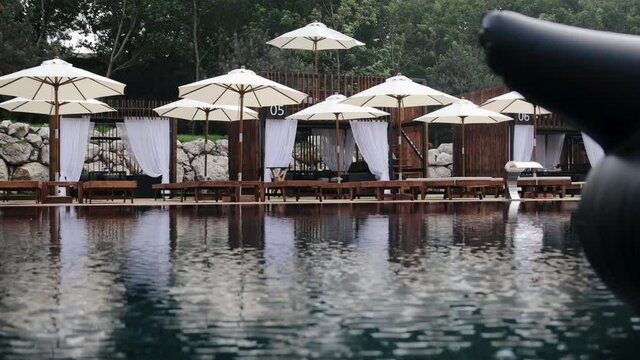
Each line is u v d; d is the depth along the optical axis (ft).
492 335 9.10
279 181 62.85
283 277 14.84
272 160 74.02
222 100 65.16
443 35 155.22
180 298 12.14
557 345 8.51
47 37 129.29
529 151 81.46
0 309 11.09
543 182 68.64
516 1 160.15
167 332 9.32
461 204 56.70
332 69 135.74
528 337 8.96
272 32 137.49
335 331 9.37
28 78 59.26
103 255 19.33
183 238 24.86
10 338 8.96
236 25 136.87
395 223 32.89
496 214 40.78
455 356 7.97
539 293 12.62
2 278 14.73
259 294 12.57
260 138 73.82
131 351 8.23
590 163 84.79
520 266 16.74
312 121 78.54
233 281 14.24
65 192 71.77
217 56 137.69
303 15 141.90
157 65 136.56
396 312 10.77
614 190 7.18
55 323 9.95
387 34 151.53
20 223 33.14
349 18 140.56
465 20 156.46
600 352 8.14
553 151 90.02
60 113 68.69
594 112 7.25
